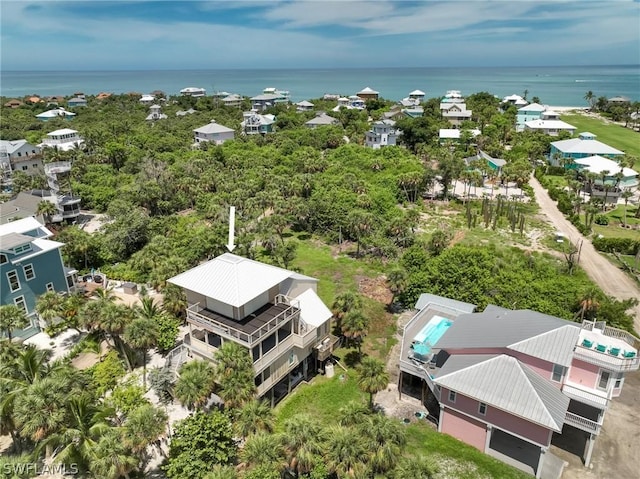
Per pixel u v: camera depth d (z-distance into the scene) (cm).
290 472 2538
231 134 13450
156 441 2964
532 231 7256
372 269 6009
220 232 5938
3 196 8119
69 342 4300
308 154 10369
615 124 16100
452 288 4481
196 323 3484
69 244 5784
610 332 3288
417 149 11919
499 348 3120
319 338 3859
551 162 11512
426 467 2356
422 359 3522
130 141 11556
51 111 16688
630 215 7925
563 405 2836
